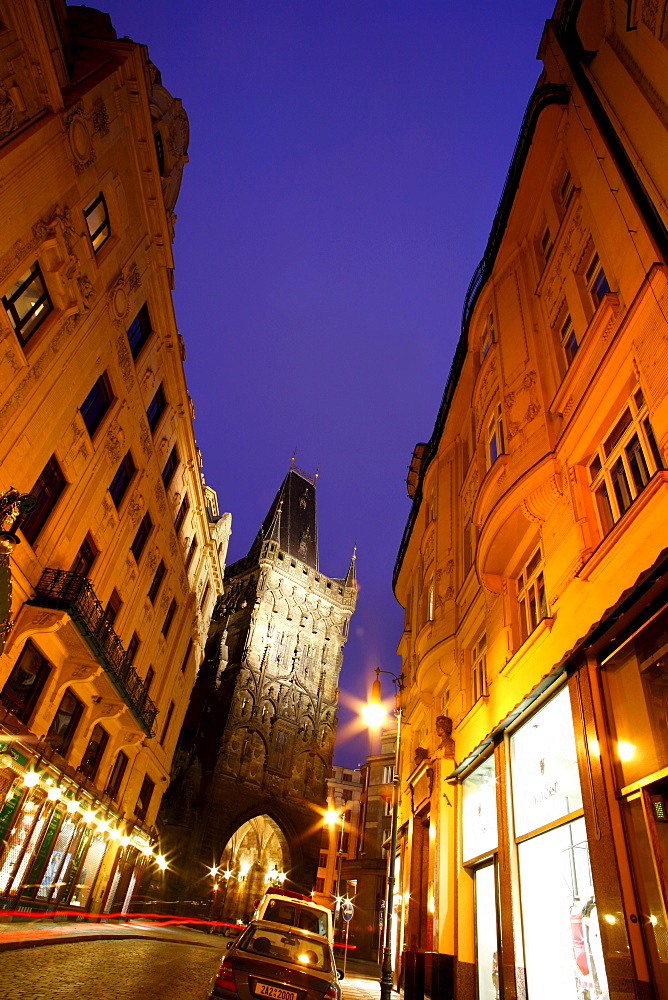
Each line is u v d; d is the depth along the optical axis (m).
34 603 13.69
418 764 18.44
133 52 15.56
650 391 7.86
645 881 6.16
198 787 60.19
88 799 19.17
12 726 13.53
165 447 23.11
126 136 16.17
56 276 13.34
